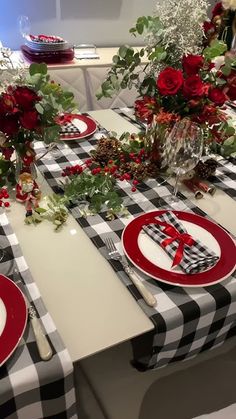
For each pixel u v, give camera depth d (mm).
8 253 808
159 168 1141
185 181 1084
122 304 712
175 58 1081
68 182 1027
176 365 948
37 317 668
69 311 693
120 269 785
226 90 1022
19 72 869
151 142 1136
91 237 867
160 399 875
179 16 1023
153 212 929
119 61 1113
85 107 2162
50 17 2393
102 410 855
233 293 744
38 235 875
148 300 702
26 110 809
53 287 742
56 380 599
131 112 1559
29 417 628
